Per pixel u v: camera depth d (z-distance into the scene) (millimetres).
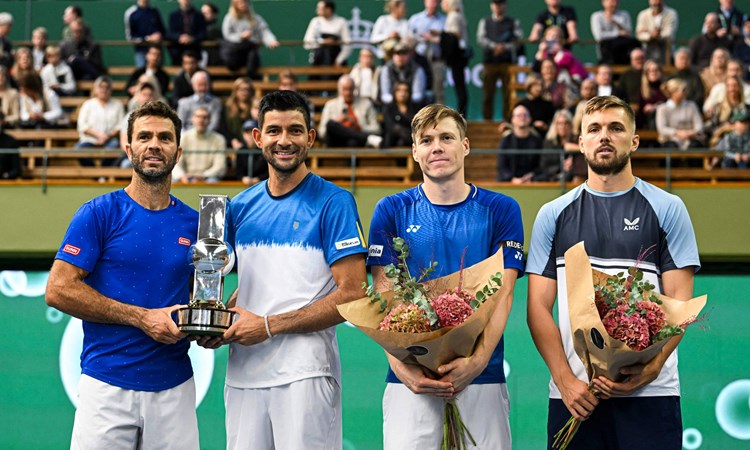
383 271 3340
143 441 3340
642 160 7934
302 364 3283
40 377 6672
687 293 3273
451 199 3357
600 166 3309
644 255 3266
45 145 8695
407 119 7930
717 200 7297
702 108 8430
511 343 6457
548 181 7504
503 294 3223
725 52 8641
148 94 8516
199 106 8312
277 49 10586
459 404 3217
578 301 3068
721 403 6340
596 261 3299
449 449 3207
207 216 3375
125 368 3312
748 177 7602
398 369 3172
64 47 9781
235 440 3334
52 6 10953
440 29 9359
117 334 3330
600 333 3000
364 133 7980
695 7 10562
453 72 8945
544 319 3322
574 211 3371
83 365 3373
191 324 3160
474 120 9875
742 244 7227
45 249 7484
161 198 3447
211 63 9891
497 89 9602
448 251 3316
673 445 3197
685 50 8570
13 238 7492
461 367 3088
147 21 10039
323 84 9648
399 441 3230
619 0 10570
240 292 3391
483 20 9562
